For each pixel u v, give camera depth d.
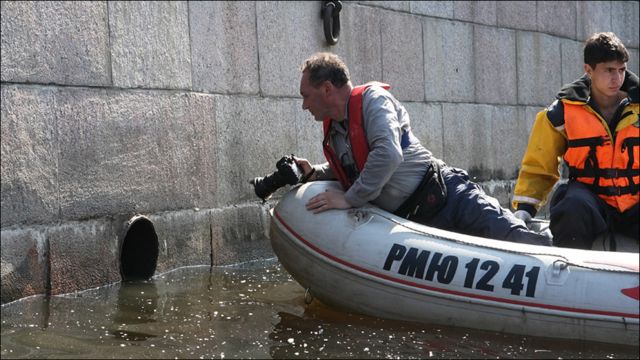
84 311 4.14
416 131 7.76
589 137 4.30
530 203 4.62
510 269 3.91
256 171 6.07
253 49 6.05
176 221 5.37
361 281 4.14
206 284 4.93
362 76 7.11
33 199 4.42
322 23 6.66
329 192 4.34
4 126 4.27
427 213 4.39
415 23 7.73
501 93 8.95
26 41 4.39
